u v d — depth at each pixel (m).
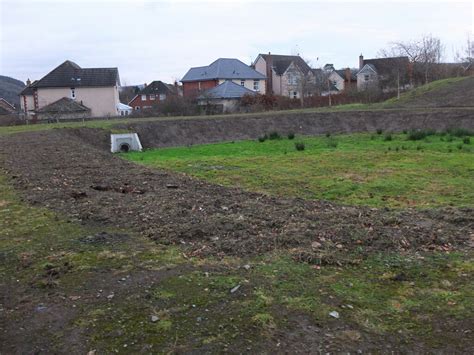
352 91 41.78
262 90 56.97
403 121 25.94
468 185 10.25
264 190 10.43
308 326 3.36
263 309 3.57
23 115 40.12
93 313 3.59
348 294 3.83
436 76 43.88
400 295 3.82
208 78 54.38
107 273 4.32
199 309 3.59
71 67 46.62
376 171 12.54
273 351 3.08
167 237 5.24
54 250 4.96
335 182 11.09
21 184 8.67
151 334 3.29
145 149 22.56
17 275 4.37
